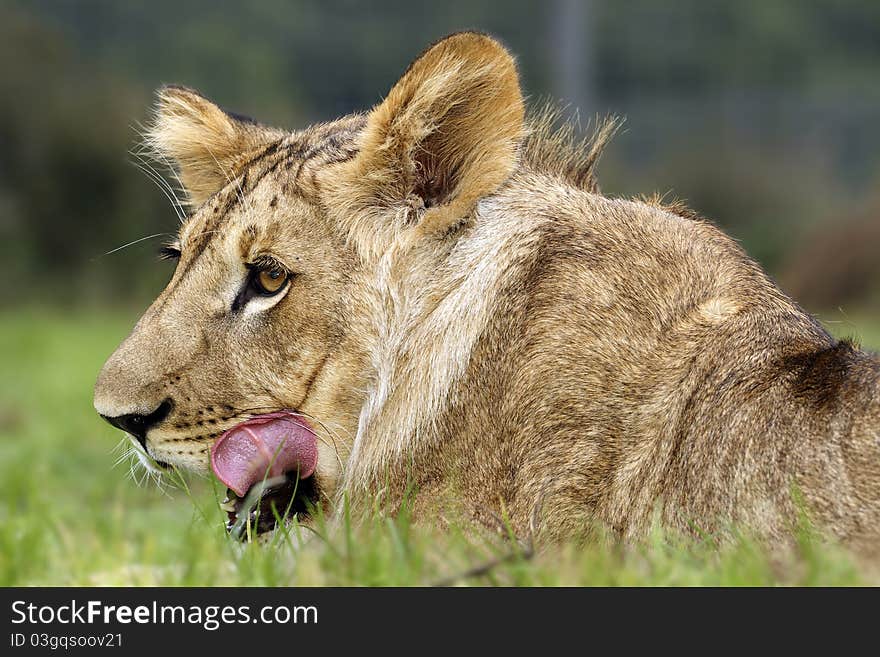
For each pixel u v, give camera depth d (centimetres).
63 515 1206
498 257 858
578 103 7531
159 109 1052
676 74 9150
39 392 2670
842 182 6900
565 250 854
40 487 1340
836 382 773
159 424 867
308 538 861
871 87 9094
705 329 825
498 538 803
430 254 877
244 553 803
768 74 9294
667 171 6406
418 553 742
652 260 854
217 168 1023
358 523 857
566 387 818
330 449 874
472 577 732
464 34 864
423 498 835
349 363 870
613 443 809
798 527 742
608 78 9106
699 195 6297
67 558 898
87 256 5694
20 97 5719
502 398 830
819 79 9369
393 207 884
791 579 715
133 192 5731
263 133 1020
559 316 833
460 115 884
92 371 3136
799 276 4931
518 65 882
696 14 9300
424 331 864
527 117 946
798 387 781
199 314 877
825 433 757
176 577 812
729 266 868
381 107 871
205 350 870
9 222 5694
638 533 791
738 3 9312
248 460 855
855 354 795
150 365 866
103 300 5584
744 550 720
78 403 2403
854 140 7169
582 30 7638
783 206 6262
